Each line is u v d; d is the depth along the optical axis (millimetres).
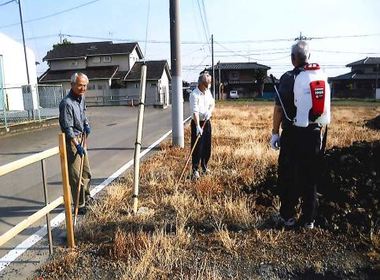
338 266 3465
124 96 43219
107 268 3453
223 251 3691
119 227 4246
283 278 3389
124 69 45562
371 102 43594
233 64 63906
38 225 4543
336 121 18656
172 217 4551
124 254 3607
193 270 3402
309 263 3500
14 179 7082
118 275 3357
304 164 3938
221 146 9078
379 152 5105
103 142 11719
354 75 58562
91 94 43844
